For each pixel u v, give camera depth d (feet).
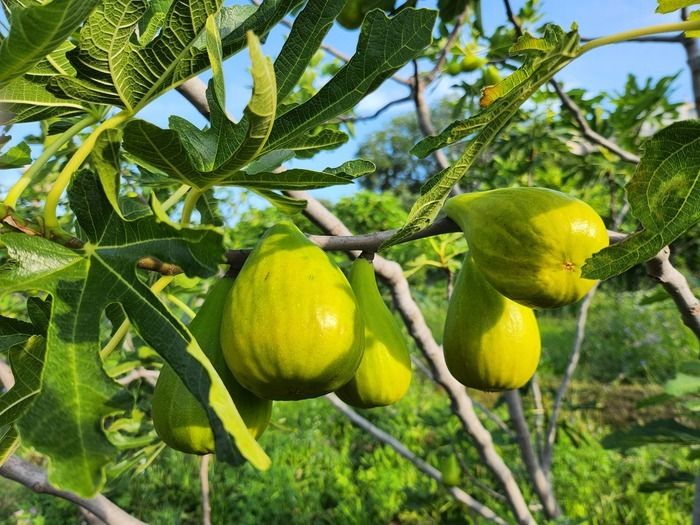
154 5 0.72
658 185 0.57
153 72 0.59
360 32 0.62
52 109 0.66
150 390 1.68
